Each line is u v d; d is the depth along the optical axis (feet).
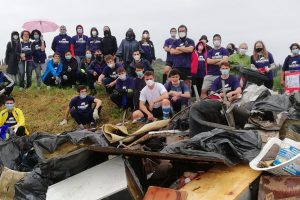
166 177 11.57
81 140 12.34
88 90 24.56
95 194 10.53
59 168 11.68
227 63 18.25
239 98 15.67
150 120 19.24
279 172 10.24
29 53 26.37
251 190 10.39
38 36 26.58
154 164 12.30
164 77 22.75
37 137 16.02
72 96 24.72
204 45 21.48
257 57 21.08
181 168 11.48
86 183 11.02
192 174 11.06
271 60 21.17
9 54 26.45
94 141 12.42
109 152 11.24
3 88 24.57
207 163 11.14
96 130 14.40
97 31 25.54
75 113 21.04
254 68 21.04
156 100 19.17
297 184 9.98
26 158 15.34
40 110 23.85
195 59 21.38
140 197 10.82
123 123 19.94
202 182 10.59
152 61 25.23
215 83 18.63
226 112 12.42
